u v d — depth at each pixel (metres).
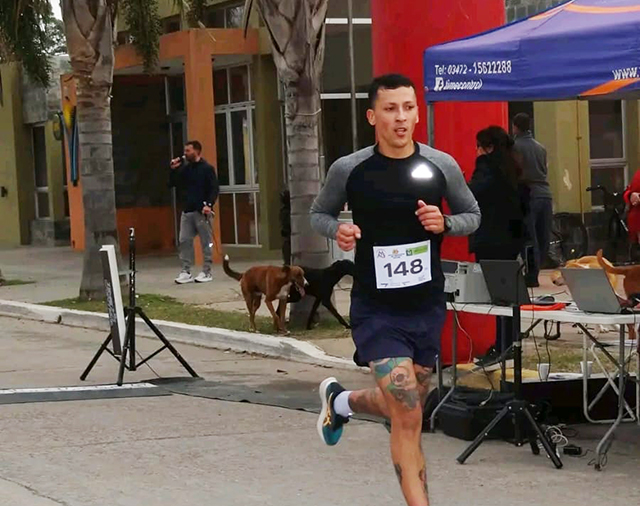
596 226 21.02
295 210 15.08
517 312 8.48
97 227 18.80
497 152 10.77
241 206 27.00
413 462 6.38
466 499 7.49
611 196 20.25
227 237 27.48
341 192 6.65
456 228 6.57
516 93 8.79
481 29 11.42
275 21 14.71
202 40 24.64
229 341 14.65
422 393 6.70
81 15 18.00
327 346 13.83
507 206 10.72
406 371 6.38
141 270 24.06
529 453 8.66
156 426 9.88
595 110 21.58
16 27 20.52
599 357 11.28
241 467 8.44
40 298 20.02
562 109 20.62
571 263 9.66
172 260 26.58
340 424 7.22
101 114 18.56
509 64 8.81
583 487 7.73
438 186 6.53
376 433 9.48
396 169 6.50
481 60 9.04
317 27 14.91
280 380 12.26
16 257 29.75
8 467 8.53
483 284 9.02
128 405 10.86
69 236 33.59
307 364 13.27
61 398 11.23
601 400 9.52
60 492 7.82
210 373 12.80
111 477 8.20
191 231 20.88
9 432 9.72
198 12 21.95
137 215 29.84
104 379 12.47
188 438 9.40
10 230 35.59
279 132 25.77
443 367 11.21
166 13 27.25
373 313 6.50
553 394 9.45
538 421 8.88
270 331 14.85
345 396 7.09
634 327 9.38
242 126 26.72
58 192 33.47
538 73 8.61
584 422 9.59
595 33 8.20
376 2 11.75
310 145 15.02
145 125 29.75
